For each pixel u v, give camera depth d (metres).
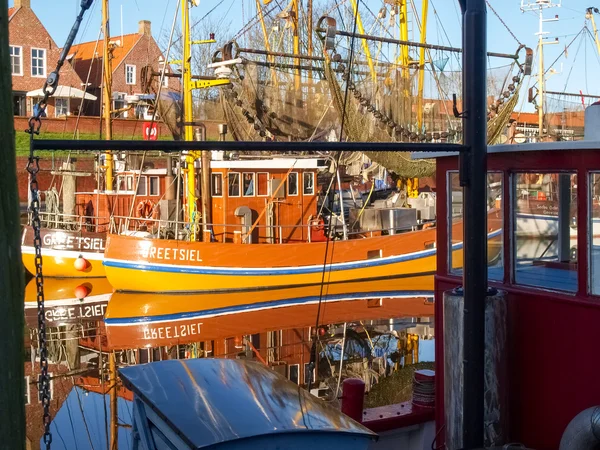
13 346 3.18
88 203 27.50
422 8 26.61
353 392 7.26
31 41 43.97
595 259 5.50
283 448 5.02
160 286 22.22
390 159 22.36
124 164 27.75
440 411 6.87
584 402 5.53
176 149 4.53
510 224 6.11
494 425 5.77
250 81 21.66
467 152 5.41
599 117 5.73
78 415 11.42
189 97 22.30
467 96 5.41
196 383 5.96
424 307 20.58
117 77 48.12
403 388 12.21
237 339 16.62
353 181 27.86
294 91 22.25
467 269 5.52
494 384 5.71
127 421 11.10
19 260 3.21
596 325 5.43
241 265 22.61
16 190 3.21
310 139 22.16
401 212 25.84
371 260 24.83
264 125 21.92
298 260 23.52
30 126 4.31
